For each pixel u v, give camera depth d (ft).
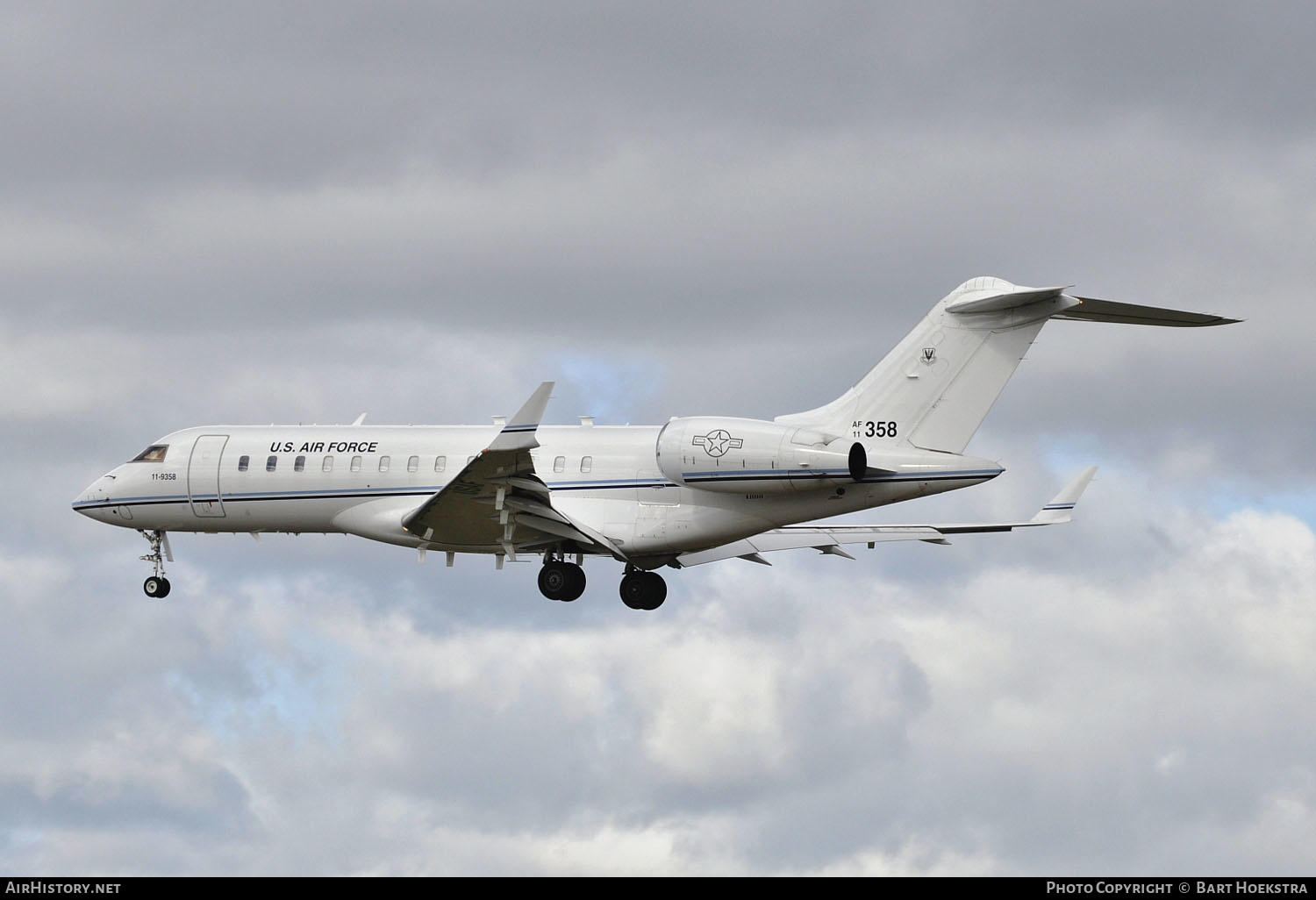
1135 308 224.12
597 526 249.14
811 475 231.50
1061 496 261.44
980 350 236.43
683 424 238.68
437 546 255.50
